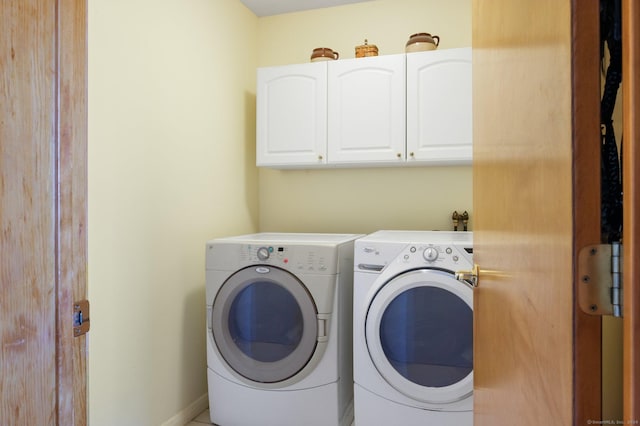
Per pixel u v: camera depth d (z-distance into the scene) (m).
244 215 2.65
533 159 0.61
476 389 1.13
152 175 1.86
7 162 0.69
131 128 1.73
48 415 0.77
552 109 0.52
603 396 0.44
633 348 0.39
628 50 0.39
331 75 2.31
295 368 1.83
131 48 1.73
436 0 2.47
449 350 1.68
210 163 2.29
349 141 2.29
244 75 2.64
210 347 1.98
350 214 2.65
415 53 2.18
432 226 2.50
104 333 1.60
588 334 0.44
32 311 0.74
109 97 1.62
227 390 1.95
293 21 2.74
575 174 0.44
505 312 0.79
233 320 1.96
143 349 1.80
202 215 2.22
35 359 0.75
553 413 0.51
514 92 0.72
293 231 2.76
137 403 1.77
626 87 0.39
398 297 1.73
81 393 0.85
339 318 1.84
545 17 0.55
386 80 2.22
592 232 0.44
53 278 0.78
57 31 0.79
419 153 2.18
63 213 0.80
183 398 2.06
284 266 1.84
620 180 0.44
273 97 2.42
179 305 2.04
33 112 0.74
